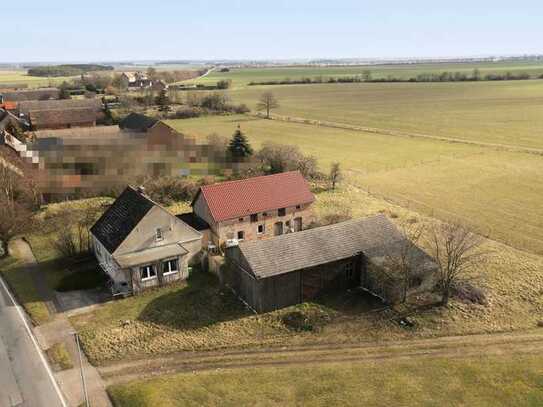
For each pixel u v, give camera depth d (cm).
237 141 7569
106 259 4241
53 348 3191
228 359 3083
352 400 2652
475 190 6931
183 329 3438
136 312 3653
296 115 15050
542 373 2862
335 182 7162
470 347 3167
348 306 3738
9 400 2705
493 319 3512
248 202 4894
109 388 2783
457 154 9200
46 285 4081
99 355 3122
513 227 5481
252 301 3694
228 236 4797
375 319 3541
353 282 4031
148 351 3173
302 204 5200
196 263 4441
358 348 3183
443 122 13175
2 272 4312
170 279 4097
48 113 11169
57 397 2723
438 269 3872
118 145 6781
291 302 3753
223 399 2661
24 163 5966
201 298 3862
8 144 6844
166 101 14962
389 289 3738
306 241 3878
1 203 4588
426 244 4912
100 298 3869
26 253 4700
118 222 4256
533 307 3681
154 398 2650
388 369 2934
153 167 6844
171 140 7444
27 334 3366
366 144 10444
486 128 12000
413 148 9900
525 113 14112
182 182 6412
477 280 4078
